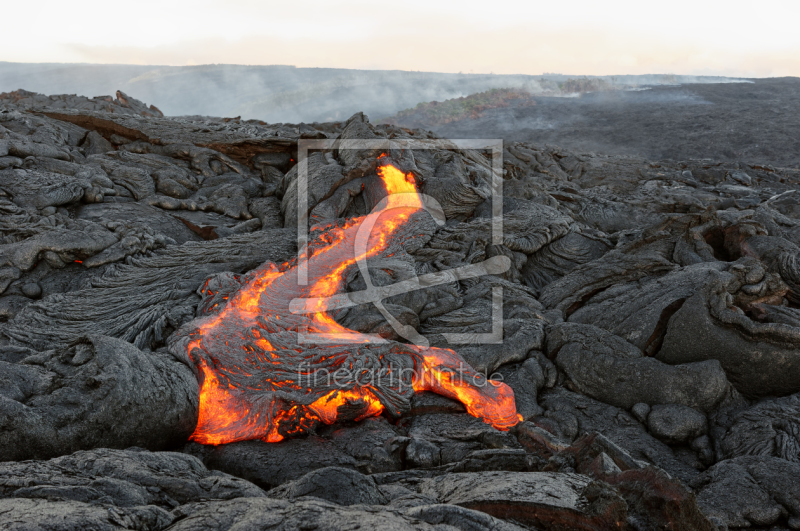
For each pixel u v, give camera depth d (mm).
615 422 5492
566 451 3658
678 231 8109
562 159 20078
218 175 12320
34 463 2889
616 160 20312
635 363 5727
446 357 5930
